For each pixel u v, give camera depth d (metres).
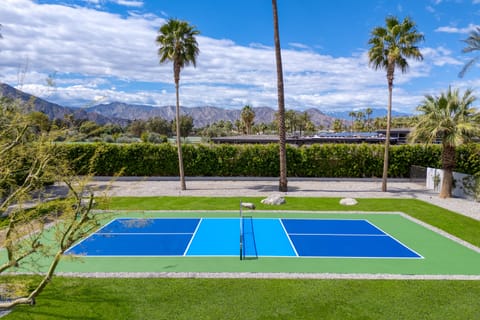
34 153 6.14
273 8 21.44
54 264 5.77
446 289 7.96
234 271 9.12
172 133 96.50
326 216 15.70
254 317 6.64
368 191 22.70
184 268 9.37
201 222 14.64
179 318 6.59
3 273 8.61
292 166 28.69
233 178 28.75
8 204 6.06
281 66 21.73
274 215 15.85
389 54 20.86
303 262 9.90
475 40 22.36
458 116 18.86
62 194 20.02
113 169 28.52
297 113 121.19
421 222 14.59
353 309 6.98
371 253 10.76
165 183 26.44
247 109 93.00
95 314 6.73
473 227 13.74
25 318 6.55
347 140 49.16
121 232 13.15
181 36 21.34
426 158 27.97
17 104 5.78
